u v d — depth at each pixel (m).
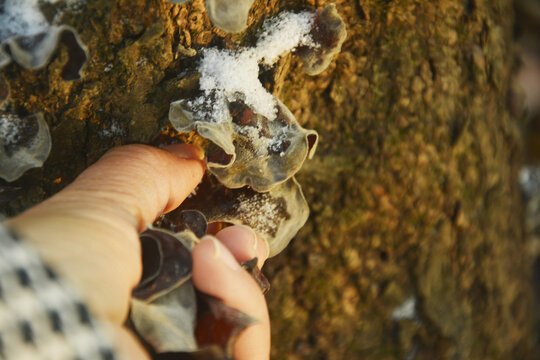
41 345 0.13
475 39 0.25
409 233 0.27
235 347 0.18
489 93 0.27
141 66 0.19
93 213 0.16
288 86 0.23
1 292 0.13
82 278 0.14
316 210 0.26
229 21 0.18
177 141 0.21
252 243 0.19
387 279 0.27
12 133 0.19
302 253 0.26
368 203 0.26
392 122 0.25
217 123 0.19
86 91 0.19
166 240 0.17
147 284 0.16
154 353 0.16
